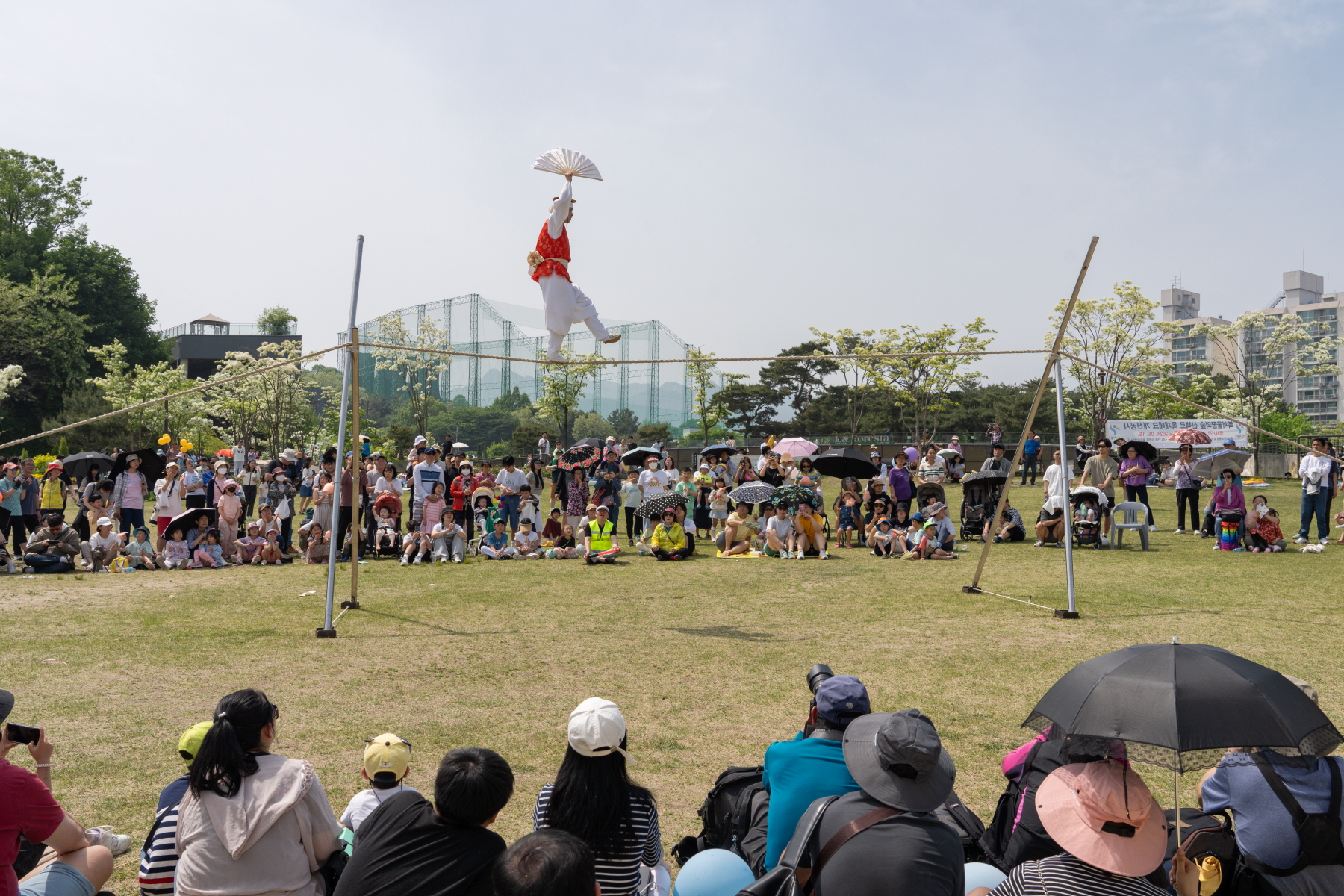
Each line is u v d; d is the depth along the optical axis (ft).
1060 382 36.06
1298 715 10.82
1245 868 11.55
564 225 30.55
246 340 234.38
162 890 11.98
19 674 26.43
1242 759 11.66
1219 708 10.67
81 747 20.58
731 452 75.00
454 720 22.81
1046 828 9.89
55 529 48.83
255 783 11.70
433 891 9.77
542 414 160.04
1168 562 48.93
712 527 66.18
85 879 12.28
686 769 19.66
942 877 9.96
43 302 180.55
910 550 54.60
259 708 12.25
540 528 58.80
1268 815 11.21
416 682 26.13
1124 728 10.61
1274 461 114.83
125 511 55.67
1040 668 27.45
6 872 11.28
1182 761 10.64
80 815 17.08
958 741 21.20
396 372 179.83
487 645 30.78
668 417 191.52
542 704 24.14
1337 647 29.43
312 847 11.98
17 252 203.62
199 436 149.69
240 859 11.34
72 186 221.46
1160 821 9.69
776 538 55.11
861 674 26.94
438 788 10.21
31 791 11.60
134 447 145.89
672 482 65.36
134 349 220.84
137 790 18.29
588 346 189.98
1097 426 138.10
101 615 35.29
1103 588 41.34
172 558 49.93
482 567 50.19
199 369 241.35
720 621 34.81
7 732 13.75
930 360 144.97
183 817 11.65
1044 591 40.63
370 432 147.84
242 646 30.32
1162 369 139.13
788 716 23.15
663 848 15.97
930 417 199.00
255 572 48.26
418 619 35.19
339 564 51.55
